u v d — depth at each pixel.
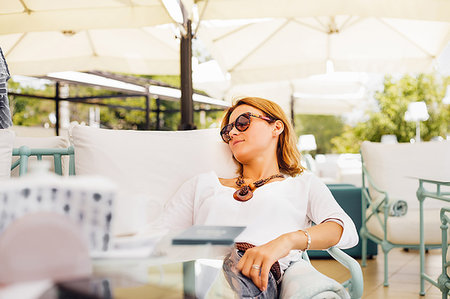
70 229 0.56
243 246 1.34
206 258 0.92
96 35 4.41
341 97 8.07
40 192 0.61
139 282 0.65
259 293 1.13
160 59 4.59
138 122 17.81
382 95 16.53
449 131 15.48
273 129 1.58
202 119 17.14
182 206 1.53
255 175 1.58
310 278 1.16
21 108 16.72
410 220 2.86
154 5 2.44
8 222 0.59
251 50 5.06
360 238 3.72
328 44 4.98
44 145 1.84
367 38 4.82
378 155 3.38
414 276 3.14
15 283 0.53
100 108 17.80
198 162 1.67
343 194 3.75
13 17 2.61
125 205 0.64
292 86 7.43
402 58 4.76
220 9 2.96
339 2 2.81
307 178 1.48
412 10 2.78
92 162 1.55
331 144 24.91
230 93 6.73
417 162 3.34
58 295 0.55
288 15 2.88
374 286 2.90
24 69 4.41
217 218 1.40
